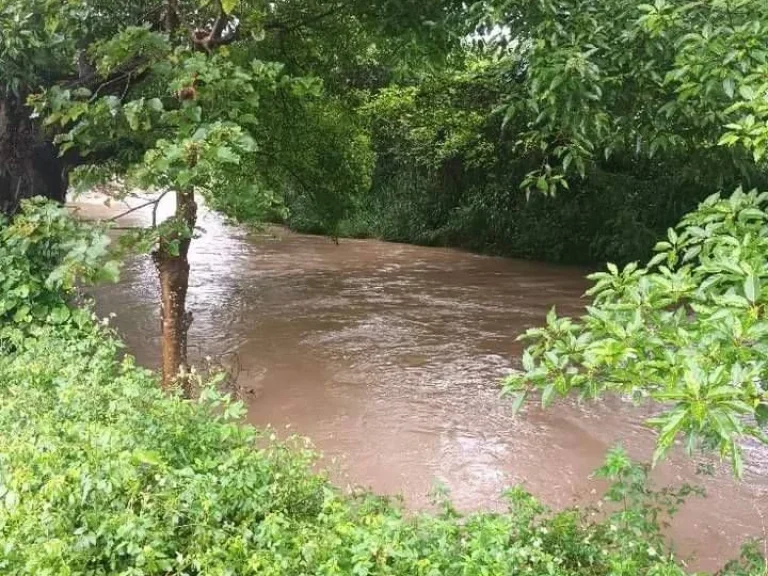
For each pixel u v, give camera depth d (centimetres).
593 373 244
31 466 303
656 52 381
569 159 415
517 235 1677
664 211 1459
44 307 550
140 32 463
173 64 487
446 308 1098
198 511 293
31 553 256
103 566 280
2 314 533
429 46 617
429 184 1895
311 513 336
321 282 1288
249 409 661
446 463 565
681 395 186
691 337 219
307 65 869
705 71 305
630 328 225
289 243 1772
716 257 248
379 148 1920
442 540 291
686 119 411
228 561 278
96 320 629
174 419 357
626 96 408
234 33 546
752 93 254
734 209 269
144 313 963
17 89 613
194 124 435
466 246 1794
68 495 286
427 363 815
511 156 1639
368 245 1819
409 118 1650
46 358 437
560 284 1341
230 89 457
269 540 284
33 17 571
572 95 377
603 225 1557
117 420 353
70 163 732
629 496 397
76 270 431
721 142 255
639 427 634
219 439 359
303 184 957
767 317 202
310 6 762
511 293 1238
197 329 928
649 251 1448
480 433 623
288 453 373
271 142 877
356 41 859
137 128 458
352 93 1085
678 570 289
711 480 528
